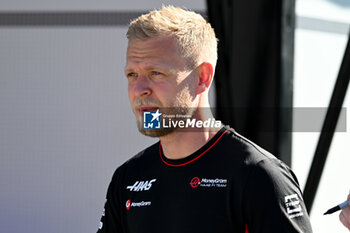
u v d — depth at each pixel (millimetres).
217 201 4699
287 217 4438
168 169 5148
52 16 12680
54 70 12766
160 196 5102
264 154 4820
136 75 4961
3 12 12664
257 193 4480
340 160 12336
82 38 12688
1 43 12711
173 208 4938
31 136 12844
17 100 12820
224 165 4820
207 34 5137
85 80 12789
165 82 4824
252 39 12266
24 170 12859
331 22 12602
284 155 12500
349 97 11812
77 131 12859
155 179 5242
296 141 12648
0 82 12781
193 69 4973
